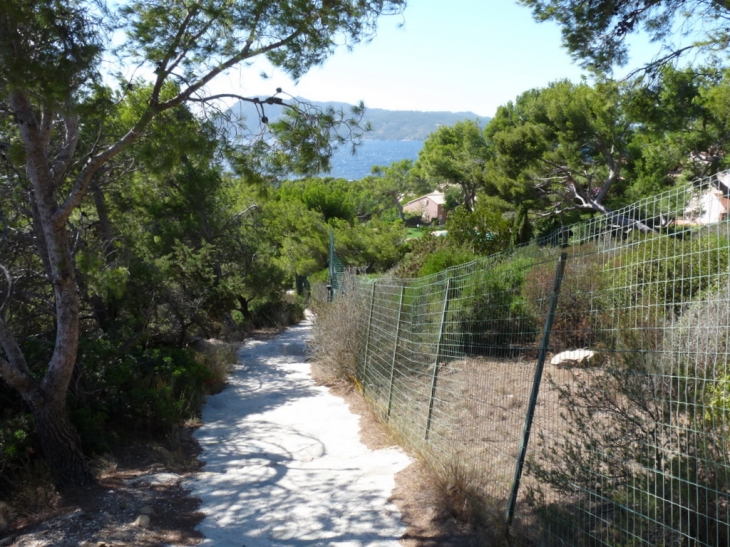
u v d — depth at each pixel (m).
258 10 5.44
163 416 7.79
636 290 3.47
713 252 3.15
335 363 10.70
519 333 4.99
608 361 3.97
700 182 3.12
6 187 8.17
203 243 13.67
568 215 23.56
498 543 4.30
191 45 5.57
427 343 6.93
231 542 4.64
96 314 10.08
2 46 4.90
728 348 3.15
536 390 4.28
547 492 4.48
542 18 9.45
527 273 5.01
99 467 6.33
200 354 11.77
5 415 6.45
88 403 7.46
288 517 5.07
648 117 11.16
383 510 5.09
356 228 26.19
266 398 9.96
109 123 8.66
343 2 5.71
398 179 52.78
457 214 16.39
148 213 14.30
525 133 23.34
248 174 5.90
